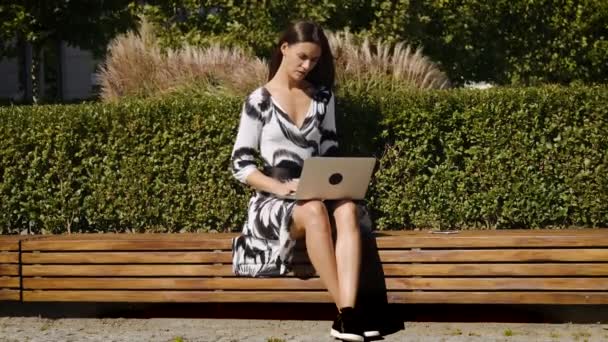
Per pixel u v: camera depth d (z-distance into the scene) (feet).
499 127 22.02
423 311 21.75
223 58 28.04
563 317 21.17
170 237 20.80
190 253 20.31
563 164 21.98
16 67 62.90
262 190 17.81
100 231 23.32
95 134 22.98
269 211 17.57
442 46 35.55
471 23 35.63
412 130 22.20
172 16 34.81
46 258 20.92
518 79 36.01
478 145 22.11
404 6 32.83
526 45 35.76
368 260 17.17
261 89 18.43
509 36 35.78
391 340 19.31
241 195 22.61
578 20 35.53
